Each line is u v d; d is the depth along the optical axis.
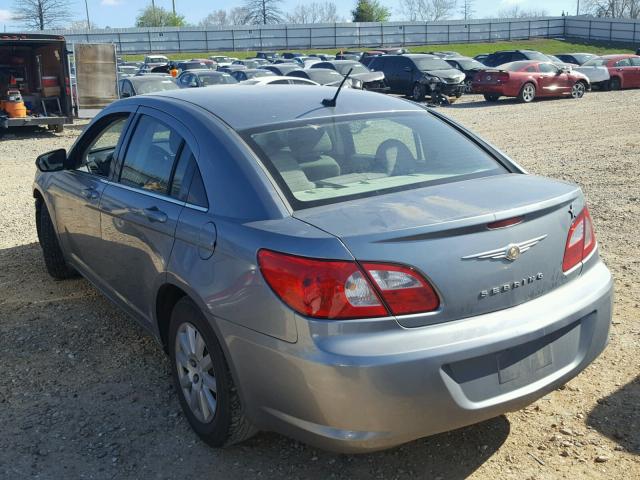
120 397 3.80
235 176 3.15
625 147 12.52
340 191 3.13
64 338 4.58
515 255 2.82
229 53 68.06
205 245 3.08
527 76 23.62
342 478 3.07
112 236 4.07
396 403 2.57
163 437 3.41
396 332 2.60
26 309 5.09
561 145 13.10
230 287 2.89
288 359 2.67
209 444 3.30
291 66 27.94
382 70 25.84
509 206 2.88
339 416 2.60
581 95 25.20
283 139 3.38
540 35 71.56
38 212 5.73
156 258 3.49
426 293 2.64
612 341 4.29
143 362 4.23
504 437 3.34
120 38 66.62
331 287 2.59
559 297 2.99
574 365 3.01
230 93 3.96
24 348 4.43
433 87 23.91
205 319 3.12
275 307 2.70
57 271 5.61
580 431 3.36
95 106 19.28
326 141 3.46
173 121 3.72
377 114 3.84
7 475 3.11
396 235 2.62
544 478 3.03
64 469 3.16
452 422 2.67
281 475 3.10
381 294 2.60
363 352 2.55
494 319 2.75
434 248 2.67
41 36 17.67
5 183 10.72
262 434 3.41
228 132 3.37
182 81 21.95
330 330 2.59
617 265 5.75
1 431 3.47
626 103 22.06
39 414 3.63
